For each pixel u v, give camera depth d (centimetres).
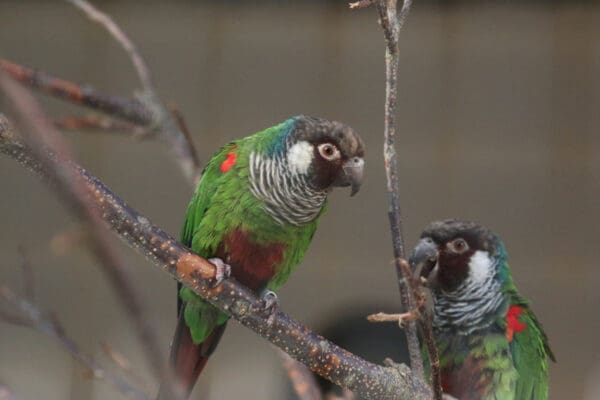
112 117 750
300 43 1108
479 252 720
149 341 199
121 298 198
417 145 1113
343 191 1107
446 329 724
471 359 715
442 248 722
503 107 1118
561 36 1118
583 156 1114
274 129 625
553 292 1105
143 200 1091
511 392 709
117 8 1099
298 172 607
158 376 200
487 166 1114
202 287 512
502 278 729
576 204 1115
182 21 1105
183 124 727
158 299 1085
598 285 1104
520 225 1110
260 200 606
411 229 1105
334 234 1102
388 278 1094
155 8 1103
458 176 1112
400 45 1118
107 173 1092
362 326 951
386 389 503
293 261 639
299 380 586
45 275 1091
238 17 1107
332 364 507
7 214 1091
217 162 631
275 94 1104
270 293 546
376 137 1104
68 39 1092
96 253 193
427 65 1116
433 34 1119
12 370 1093
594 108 1115
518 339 719
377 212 1105
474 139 1115
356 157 612
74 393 1095
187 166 747
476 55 1117
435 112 1115
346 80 1103
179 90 1099
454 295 721
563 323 1102
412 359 511
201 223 620
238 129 1102
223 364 1105
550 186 1113
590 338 1097
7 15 1091
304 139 609
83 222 191
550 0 1116
